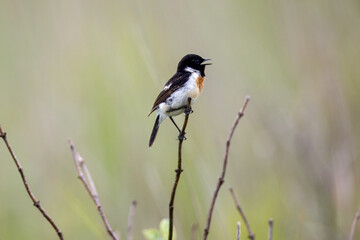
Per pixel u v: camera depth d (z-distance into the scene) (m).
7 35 14.78
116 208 11.40
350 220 10.34
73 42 14.59
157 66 12.27
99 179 12.23
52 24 14.95
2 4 14.96
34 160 13.30
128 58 13.35
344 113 11.75
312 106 12.30
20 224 12.55
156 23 13.56
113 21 14.70
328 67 12.79
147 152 12.27
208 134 12.05
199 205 8.96
